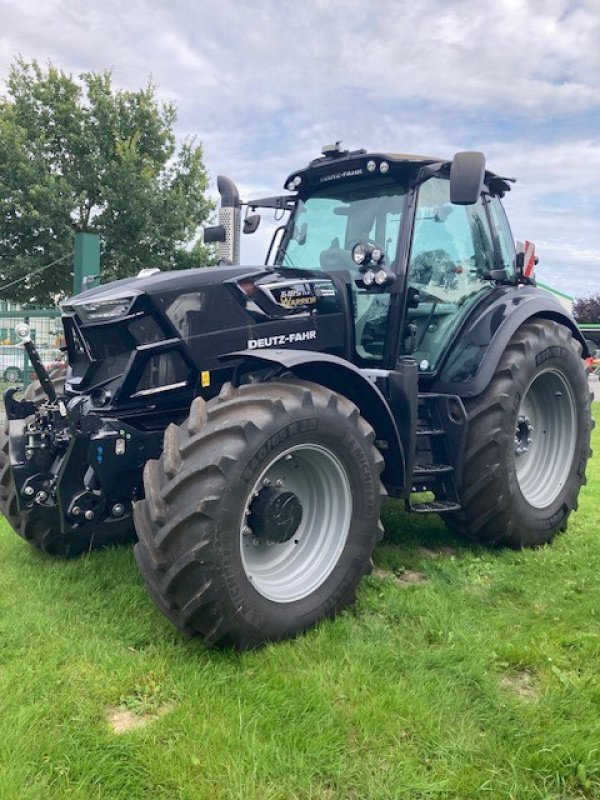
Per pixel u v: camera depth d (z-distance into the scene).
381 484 3.36
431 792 2.08
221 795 2.05
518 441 4.39
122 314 3.31
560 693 2.59
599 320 41.72
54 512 3.86
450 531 4.59
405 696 2.53
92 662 2.77
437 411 4.10
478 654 2.86
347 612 3.27
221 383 3.53
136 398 3.33
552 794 2.11
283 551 3.20
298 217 4.61
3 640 2.93
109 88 17.97
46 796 2.04
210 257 18.19
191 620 2.79
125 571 3.79
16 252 16.83
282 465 3.20
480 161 3.57
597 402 14.37
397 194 4.14
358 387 3.42
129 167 17.08
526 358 4.18
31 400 4.20
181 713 2.41
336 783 2.12
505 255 4.92
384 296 4.07
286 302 3.72
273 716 2.41
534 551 4.29
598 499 5.77
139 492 3.37
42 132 17.27
